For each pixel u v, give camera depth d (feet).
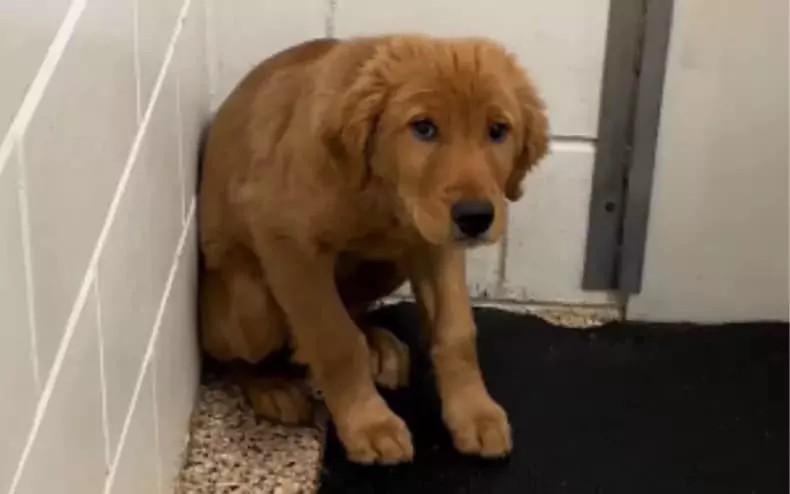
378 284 5.35
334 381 4.82
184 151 4.73
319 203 4.39
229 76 5.61
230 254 4.92
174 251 4.54
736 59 5.43
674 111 5.55
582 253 5.90
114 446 3.60
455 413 4.90
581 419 5.22
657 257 5.87
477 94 4.07
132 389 3.84
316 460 4.90
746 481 4.88
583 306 6.04
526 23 5.46
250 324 4.95
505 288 6.01
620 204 5.78
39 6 2.73
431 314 5.00
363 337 4.88
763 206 5.72
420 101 4.04
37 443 2.79
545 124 4.41
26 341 2.69
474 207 4.00
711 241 5.81
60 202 2.95
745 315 5.98
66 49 2.96
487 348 5.68
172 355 4.56
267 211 4.55
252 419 5.13
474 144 4.13
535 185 5.75
